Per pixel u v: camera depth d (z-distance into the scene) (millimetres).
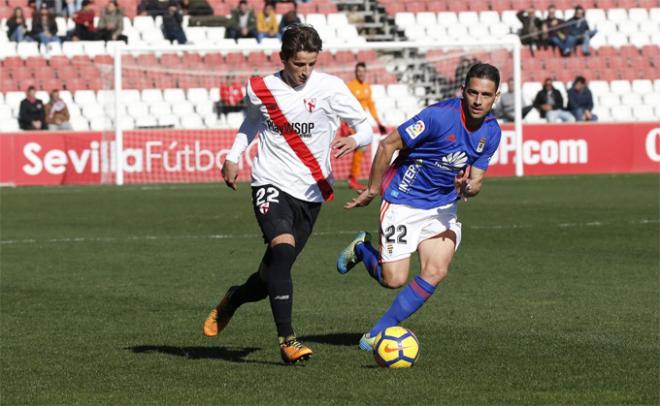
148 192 81125
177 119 102500
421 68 108000
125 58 103812
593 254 44906
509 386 22062
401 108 106688
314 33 24312
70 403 21094
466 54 105000
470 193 25016
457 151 24812
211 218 61750
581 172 98312
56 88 102938
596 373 23250
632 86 112125
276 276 23922
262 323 30500
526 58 110438
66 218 62469
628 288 36031
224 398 21297
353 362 24844
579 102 101188
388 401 20891
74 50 104562
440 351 25984
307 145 25094
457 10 116312
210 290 36750
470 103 24000
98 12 110188
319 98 24953
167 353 26203
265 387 22266
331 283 38094
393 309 25516
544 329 28875
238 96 102750
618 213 61812
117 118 90750
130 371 24078
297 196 25109
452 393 21500
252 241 50938
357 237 28062
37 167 90938
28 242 51125
